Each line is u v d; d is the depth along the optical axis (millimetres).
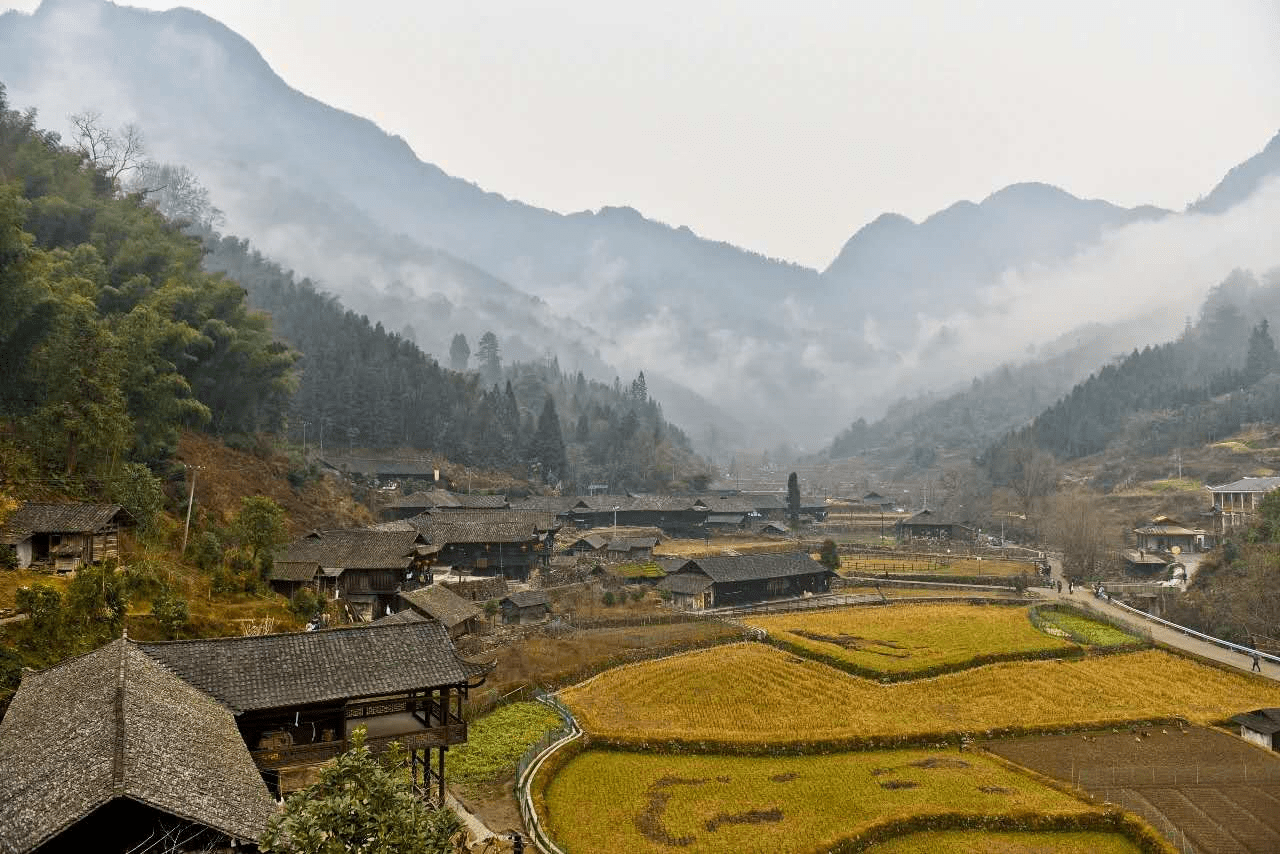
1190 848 41844
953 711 65188
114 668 28656
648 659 77125
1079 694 69250
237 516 78000
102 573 47875
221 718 30312
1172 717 62906
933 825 44812
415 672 37406
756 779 50625
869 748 57125
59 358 67312
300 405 168375
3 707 35156
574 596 105062
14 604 47344
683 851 40250
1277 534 104562
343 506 120125
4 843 19266
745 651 80375
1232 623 92500
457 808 43344
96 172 122812
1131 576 133375
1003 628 92688
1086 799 47812
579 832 42156
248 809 23266
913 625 94688
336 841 20219
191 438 99875
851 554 156000
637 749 54969
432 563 104000
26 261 66562
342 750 35000
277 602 68750
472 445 192125
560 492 194125
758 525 184375
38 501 59906
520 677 67938
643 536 153750
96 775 21109
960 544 169000
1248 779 51156
